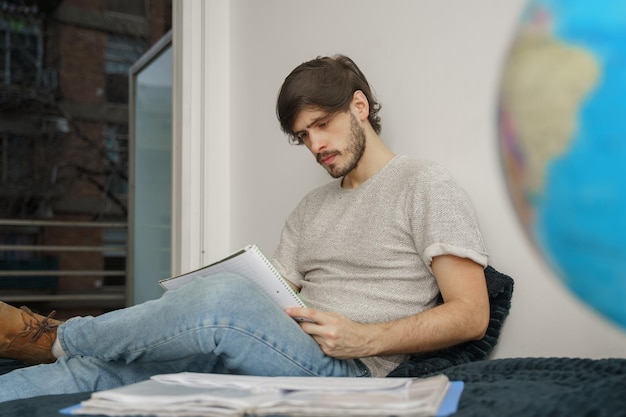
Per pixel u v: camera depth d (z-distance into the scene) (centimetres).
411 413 73
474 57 148
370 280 134
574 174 124
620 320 117
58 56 1144
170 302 105
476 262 122
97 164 1163
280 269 154
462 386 90
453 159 153
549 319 130
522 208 135
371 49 178
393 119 171
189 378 92
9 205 1111
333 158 139
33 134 1104
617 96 116
